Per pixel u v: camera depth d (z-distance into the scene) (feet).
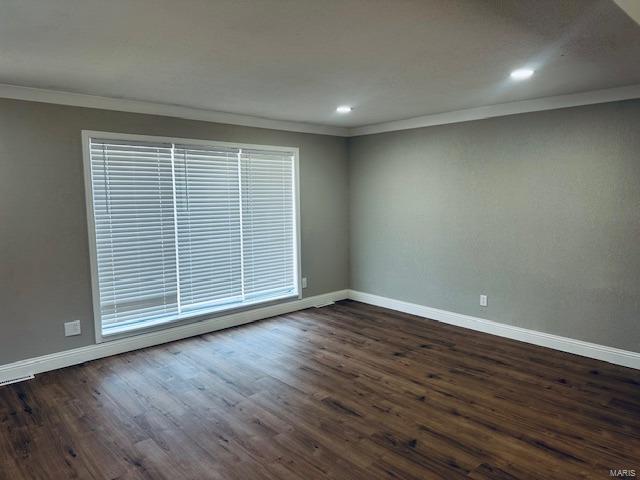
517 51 8.24
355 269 19.04
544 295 13.11
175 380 11.11
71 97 11.61
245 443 8.27
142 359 12.55
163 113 13.33
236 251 15.61
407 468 7.45
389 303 17.83
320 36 7.41
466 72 9.70
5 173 10.87
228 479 7.22
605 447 7.98
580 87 11.18
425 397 10.05
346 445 8.16
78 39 7.47
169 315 14.06
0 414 9.45
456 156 14.94
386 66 9.23
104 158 12.38
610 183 11.59
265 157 16.19
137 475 7.38
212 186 14.76
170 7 6.19
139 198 13.12
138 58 8.59
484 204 14.32
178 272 14.15
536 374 11.22
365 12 6.40
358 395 10.20
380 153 17.47
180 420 9.14
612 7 6.19
